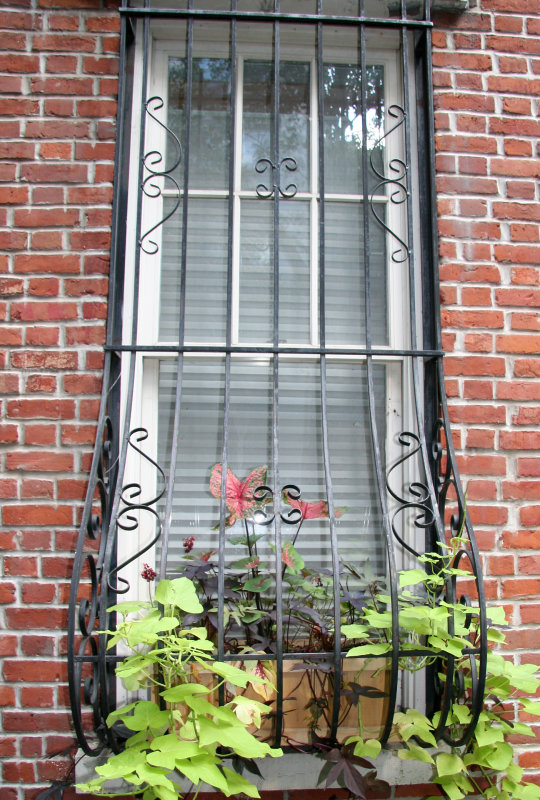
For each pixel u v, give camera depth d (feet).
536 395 6.95
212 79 7.65
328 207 7.55
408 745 5.81
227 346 6.18
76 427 6.58
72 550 6.46
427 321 6.98
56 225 6.82
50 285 6.74
